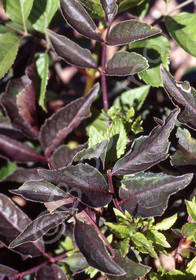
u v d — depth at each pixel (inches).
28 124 17.5
